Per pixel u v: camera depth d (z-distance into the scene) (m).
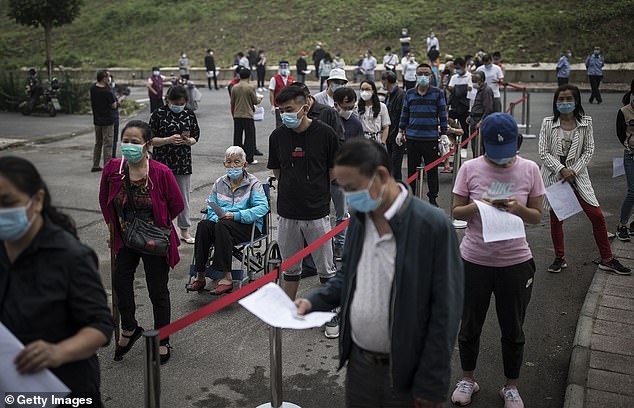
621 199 9.66
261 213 6.44
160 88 20.86
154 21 43.47
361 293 3.01
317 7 40.53
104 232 8.66
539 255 7.41
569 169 6.38
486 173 4.25
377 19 37.06
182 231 8.21
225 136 16.97
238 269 6.68
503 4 36.66
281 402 4.34
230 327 5.80
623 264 6.84
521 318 4.31
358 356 3.09
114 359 5.20
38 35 44.91
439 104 9.30
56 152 15.05
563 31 32.47
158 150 7.83
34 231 2.70
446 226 2.88
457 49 32.84
